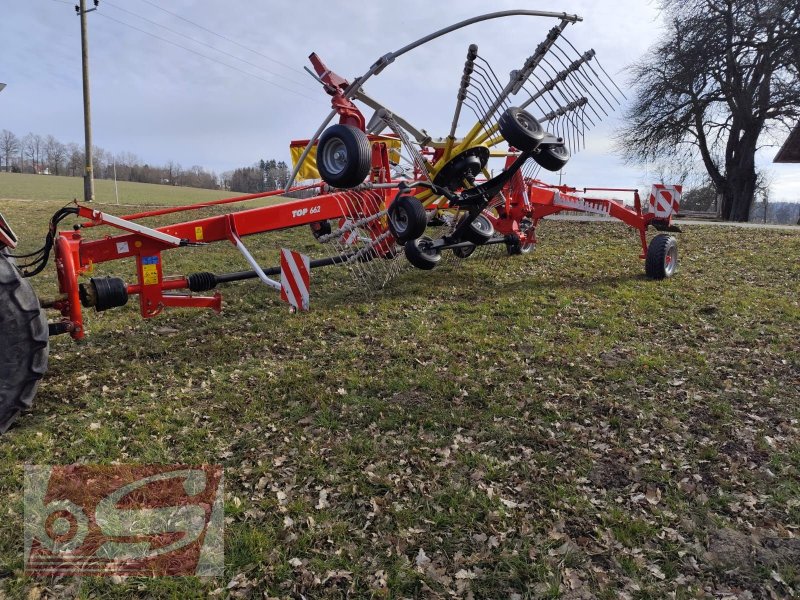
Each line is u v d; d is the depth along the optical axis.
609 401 4.77
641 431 4.31
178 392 5.04
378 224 6.79
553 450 4.08
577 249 11.84
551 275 9.34
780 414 4.51
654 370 5.38
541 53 5.04
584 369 5.40
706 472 3.79
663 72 28.53
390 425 4.40
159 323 7.01
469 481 3.73
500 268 9.80
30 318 3.91
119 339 6.41
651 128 29.80
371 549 3.17
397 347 6.02
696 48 26.86
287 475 3.82
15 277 3.86
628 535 3.23
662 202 8.95
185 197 37.53
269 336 6.51
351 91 5.27
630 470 3.82
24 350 3.92
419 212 5.50
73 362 5.71
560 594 2.84
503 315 7.17
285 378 5.27
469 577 2.96
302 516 3.42
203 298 5.59
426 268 6.80
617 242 12.84
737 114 27.92
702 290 8.27
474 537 3.23
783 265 9.96
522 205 8.88
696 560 3.05
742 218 29.05
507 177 5.45
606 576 2.94
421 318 7.04
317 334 6.55
